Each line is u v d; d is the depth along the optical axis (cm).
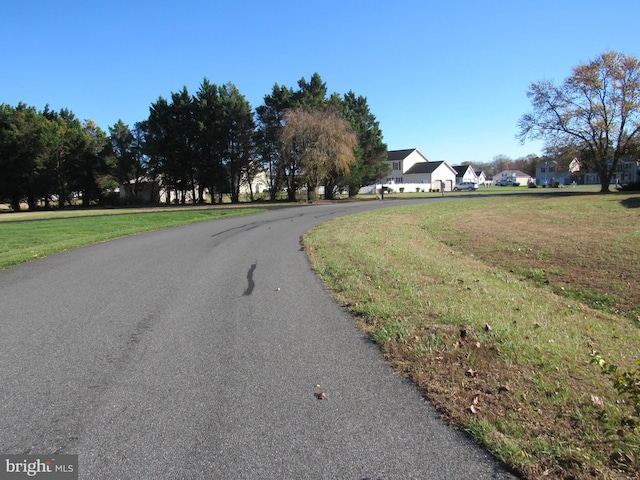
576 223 1739
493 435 300
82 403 358
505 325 521
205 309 633
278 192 5172
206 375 411
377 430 314
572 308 684
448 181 8456
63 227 1986
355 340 498
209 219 2319
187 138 4631
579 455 276
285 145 4106
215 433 312
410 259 1005
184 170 4641
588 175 10019
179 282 813
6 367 431
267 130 4472
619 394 318
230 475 267
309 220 2119
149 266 976
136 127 4944
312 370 418
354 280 789
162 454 288
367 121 5350
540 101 4019
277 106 4456
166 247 1277
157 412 343
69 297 707
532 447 285
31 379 404
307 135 3969
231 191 4719
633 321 664
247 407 349
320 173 3975
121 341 504
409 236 1481
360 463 277
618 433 293
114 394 373
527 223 1817
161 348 481
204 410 345
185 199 5241
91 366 433
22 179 4603
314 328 541
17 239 1567
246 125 4578
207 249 1230
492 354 434
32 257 1099
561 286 869
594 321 612
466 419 323
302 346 482
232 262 1016
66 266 984
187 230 1762
